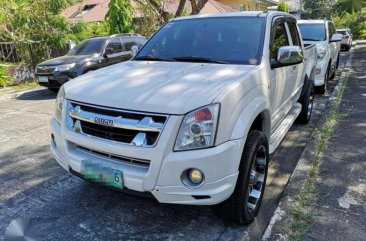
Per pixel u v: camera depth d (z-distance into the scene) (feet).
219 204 10.05
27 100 30.99
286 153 16.75
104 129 9.36
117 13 51.24
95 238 10.18
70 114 10.14
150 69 11.89
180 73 10.99
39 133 20.35
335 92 28.81
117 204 11.98
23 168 15.21
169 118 8.56
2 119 23.94
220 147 8.80
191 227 10.66
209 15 15.10
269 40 13.02
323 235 10.16
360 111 22.88
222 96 9.03
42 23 42.19
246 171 9.74
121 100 9.23
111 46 34.65
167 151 8.54
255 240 10.11
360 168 14.40
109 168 9.25
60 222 10.97
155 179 8.68
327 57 28.58
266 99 11.19
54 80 31.27
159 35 15.16
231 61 12.37
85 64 31.53
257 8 102.89
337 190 12.66
